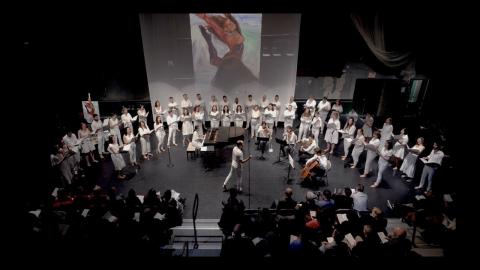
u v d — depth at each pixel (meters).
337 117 11.77
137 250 6.02
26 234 6.53
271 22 13.35
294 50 13.71
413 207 8.03
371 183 10.28
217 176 10.66
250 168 11.12
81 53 13.61
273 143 13.02
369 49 14.11
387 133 11.83
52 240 6.41
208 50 13.77
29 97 9.31
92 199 8.04
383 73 14.47
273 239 6.18
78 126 13.38
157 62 13.88
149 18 13.20
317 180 10.40
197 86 14.37
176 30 13.44
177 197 8.71
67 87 13.25
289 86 14.30
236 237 5.94
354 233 6.95
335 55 14.34
